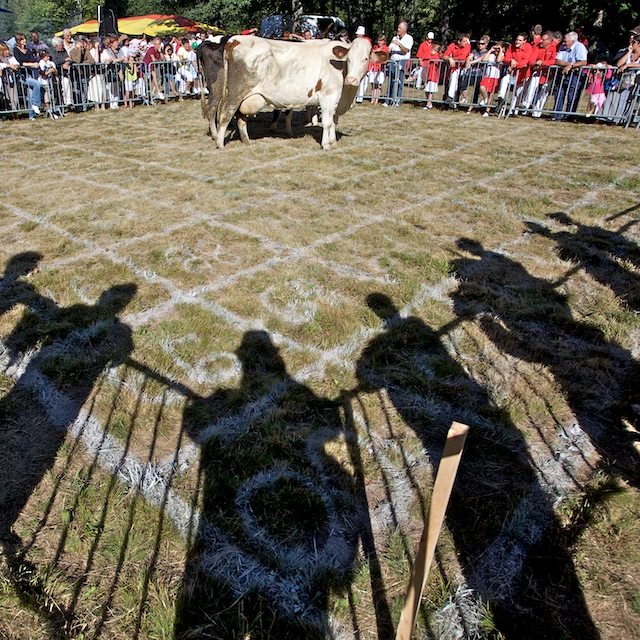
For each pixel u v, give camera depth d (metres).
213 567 2.44
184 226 6.01
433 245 5.75
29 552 2.47
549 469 3.02
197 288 4.76
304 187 7.41
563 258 5.57
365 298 4.65
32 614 2.22
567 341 4.19
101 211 6.37
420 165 8.55
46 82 11.63
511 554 2.53
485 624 2.23
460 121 12.20
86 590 2.32
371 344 4.03
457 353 3.99
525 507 2.76
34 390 3.48
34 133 10.35
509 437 3.22
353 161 8.66
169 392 3.50
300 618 2.24
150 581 2.35
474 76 13.58
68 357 3.78
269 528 2.63
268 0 25.30
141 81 13.52
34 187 7.19
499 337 4.16
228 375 3.68
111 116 12.18
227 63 8.45
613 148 9.74
